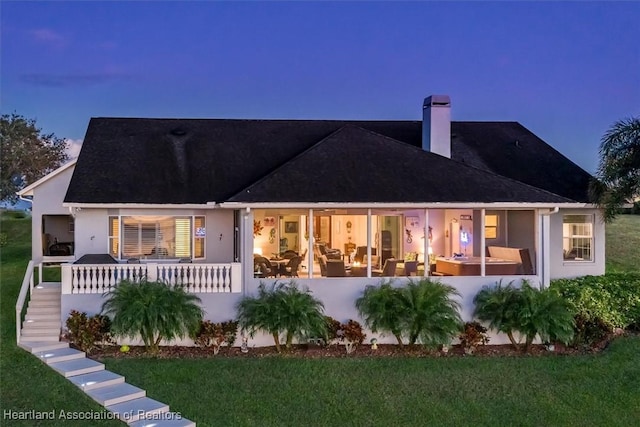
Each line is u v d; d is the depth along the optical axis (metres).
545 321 17.75
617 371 16.78
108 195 21.36
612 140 22.28
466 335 18.41
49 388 14.78
